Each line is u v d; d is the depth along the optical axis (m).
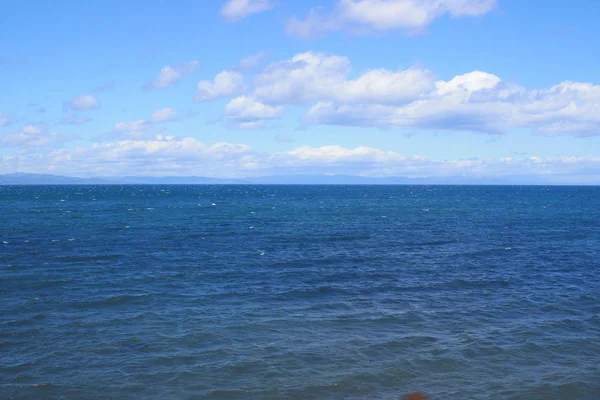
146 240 44.97
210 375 15.31
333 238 47.94
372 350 17.42
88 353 17.03
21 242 42.59
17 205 98.44
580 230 56.59
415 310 22.48
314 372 15.58
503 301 24.27
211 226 58.25
